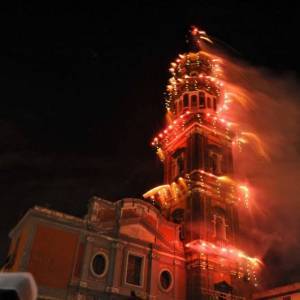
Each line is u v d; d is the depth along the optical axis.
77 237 32.56
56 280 29.84
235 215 41.12
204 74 50.03
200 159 41.66
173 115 49.62
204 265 35.88
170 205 42.78
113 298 31.58
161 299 34.16
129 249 34.78
